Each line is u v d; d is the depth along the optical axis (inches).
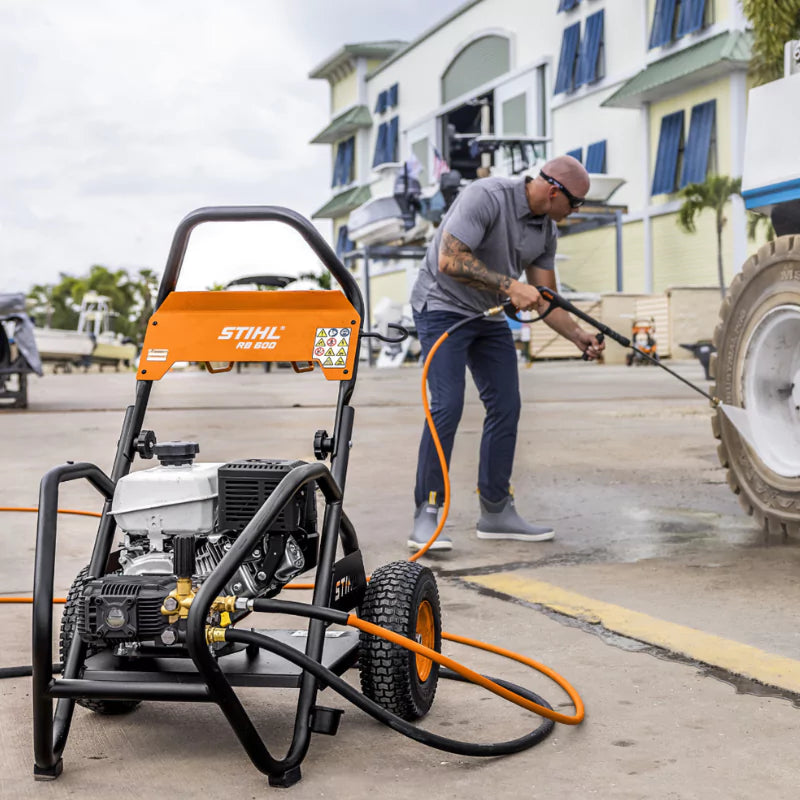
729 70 1182.9
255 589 94.1
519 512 221.3
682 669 118.3
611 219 1233.4
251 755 86.1
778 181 179.2
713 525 203.0
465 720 104.8
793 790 85.6
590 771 90.4
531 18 1529.3
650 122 1316.4
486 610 145.5
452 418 185.2
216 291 112.5
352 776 90.3
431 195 1126.4
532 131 1524.4
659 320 1111.0
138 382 110.2
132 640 89.6
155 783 89.4
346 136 2164.1
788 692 109.5
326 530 100.3
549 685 114.4
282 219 106.8
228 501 94.3
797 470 176.6
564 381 715.4
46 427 421.7
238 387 754.2
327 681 88.5
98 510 232.4
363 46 2036.2
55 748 90.3
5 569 174.1
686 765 91.2
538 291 178.2
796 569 163.6
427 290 189.8
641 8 1315.2
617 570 167.5
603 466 284.5
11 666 121.4
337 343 109.1
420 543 185.2
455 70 1738.4
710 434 354.6
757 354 183.3
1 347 541.3
